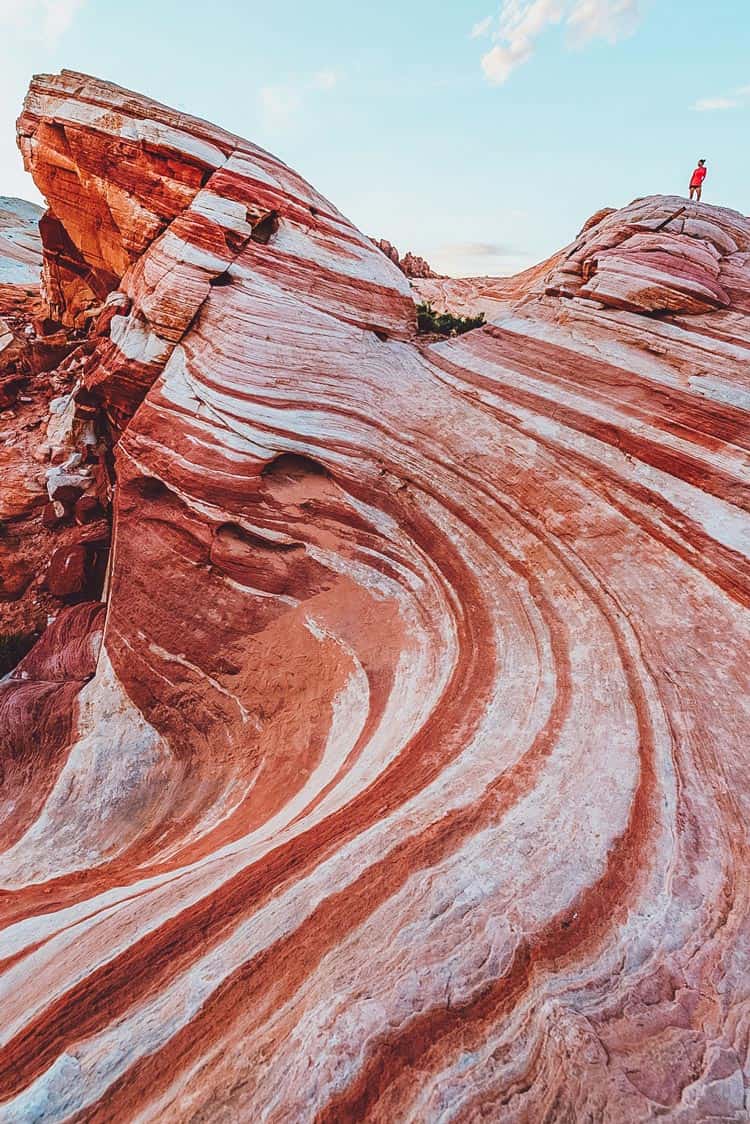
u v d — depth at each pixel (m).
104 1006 3.90
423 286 30.66
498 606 9.25
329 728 9.47
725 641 7.20
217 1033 3.55
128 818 9.91
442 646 9.30
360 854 4.93
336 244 14.49
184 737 11.26
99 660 12.75
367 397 12.52
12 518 17.00
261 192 13.89
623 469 9.71
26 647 15.12
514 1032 3.43
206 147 14.10
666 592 8.13
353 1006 3.53
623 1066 3.24
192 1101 3.16
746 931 4.10
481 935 4.02
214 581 12.15
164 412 12.94
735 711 6.26
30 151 15.95
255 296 13.12
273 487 12.30
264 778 9.23
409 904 4.32
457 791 5.66
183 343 13.49
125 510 13.38
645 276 11.12
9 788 10.56
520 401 11.31
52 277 21.81
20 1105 3.24
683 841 4.82
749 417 9.23
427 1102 3.08
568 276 12.83
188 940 4.35
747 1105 3.11
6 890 8.13
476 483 10.85
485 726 6.85
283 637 11.30
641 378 10.40
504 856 4.71
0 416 19.58
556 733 6.34
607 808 5.18
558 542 9.57
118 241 16.62
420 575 10.75
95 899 6.28
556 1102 3.09
